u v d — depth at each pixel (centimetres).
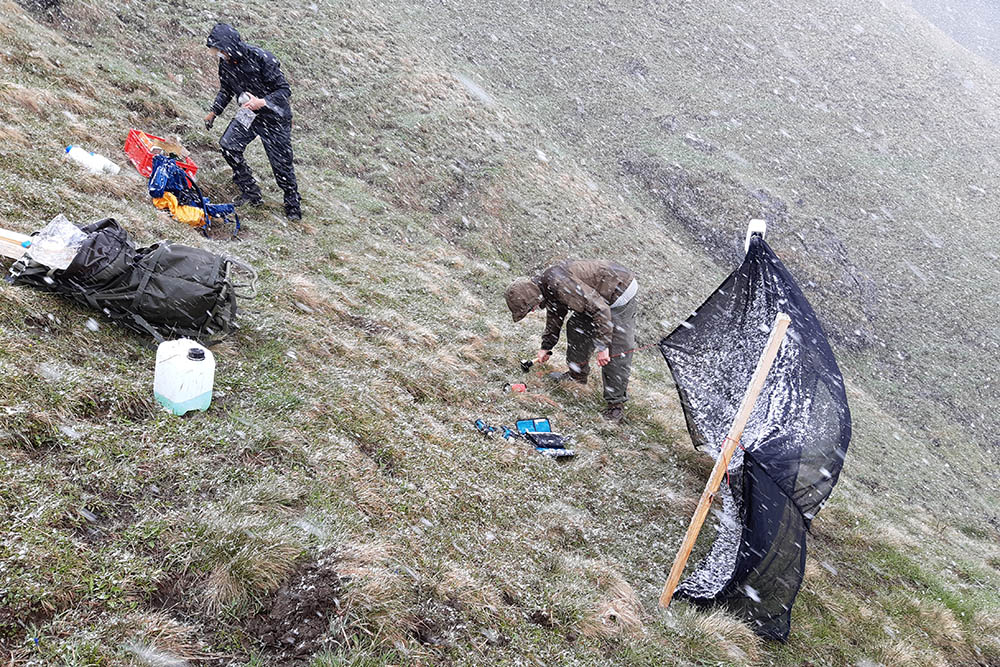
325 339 747
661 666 485
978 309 3572
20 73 1096
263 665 339
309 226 1141
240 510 425
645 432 925
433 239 1605
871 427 2489
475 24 4428
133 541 373
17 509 355
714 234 3472
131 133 975
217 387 559
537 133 3195
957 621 792
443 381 809
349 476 520
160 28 1944
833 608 717
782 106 4775
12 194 668
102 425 447
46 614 314
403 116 2381
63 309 543
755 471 605
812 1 6200
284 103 1027
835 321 3309
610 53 4688
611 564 608
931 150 4897
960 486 2341
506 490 638
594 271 838
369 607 382
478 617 436
